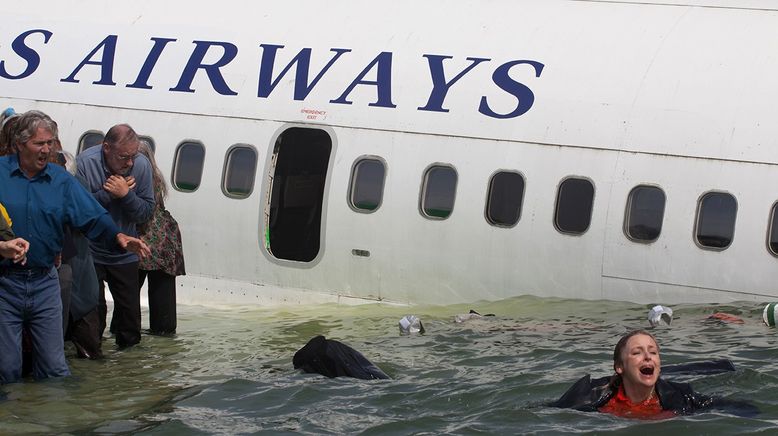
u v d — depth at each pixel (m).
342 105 13.95
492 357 10.86
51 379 10.30
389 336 12.12
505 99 13.38
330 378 10.23
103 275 11.92
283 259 14.16
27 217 9.62
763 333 11.36
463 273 13.39
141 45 15.00
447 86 13.64
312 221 14.75
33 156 9.55
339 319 13.20
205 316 13.71
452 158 13.40
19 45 15.44
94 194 11.47
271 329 12.80
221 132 14.36
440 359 10.88
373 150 13.70
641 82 13.03
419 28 14.16
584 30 13.64
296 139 14.74
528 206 13.06
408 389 9.74
